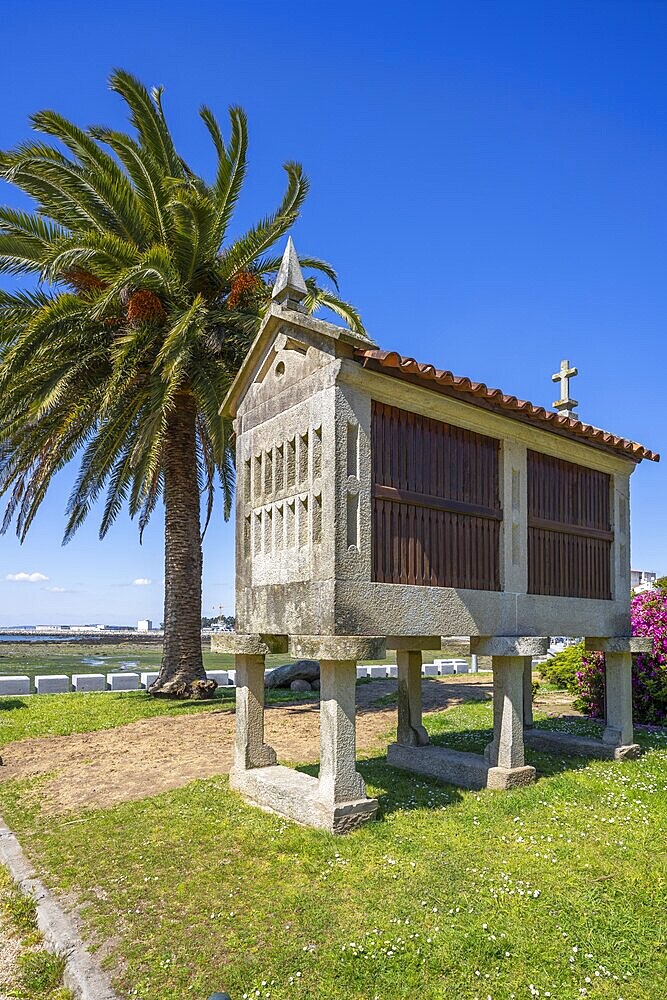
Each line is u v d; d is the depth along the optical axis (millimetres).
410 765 8242
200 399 13055
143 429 13031
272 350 7430
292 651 6305
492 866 5223
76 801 7617
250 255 14250
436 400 6957
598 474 9398
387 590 6422
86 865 5723
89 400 13344
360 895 4785
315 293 14695
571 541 8797
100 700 14445
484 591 7379
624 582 9438
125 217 13406
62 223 14250
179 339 12219
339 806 5934
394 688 15391
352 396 6402
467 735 10078
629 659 9086
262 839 5918
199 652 15258
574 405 9984
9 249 12469
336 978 3885
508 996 3705
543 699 14875
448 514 7207
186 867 5492
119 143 13656
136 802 7293
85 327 13086
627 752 8648
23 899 5285
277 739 10023
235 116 13602
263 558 7355
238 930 4461
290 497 6945
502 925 4324
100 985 4004
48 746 10570
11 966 4488
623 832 6000
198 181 14945
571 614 8477
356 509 6293
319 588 6258
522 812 6473
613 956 4039
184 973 4031
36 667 25203
